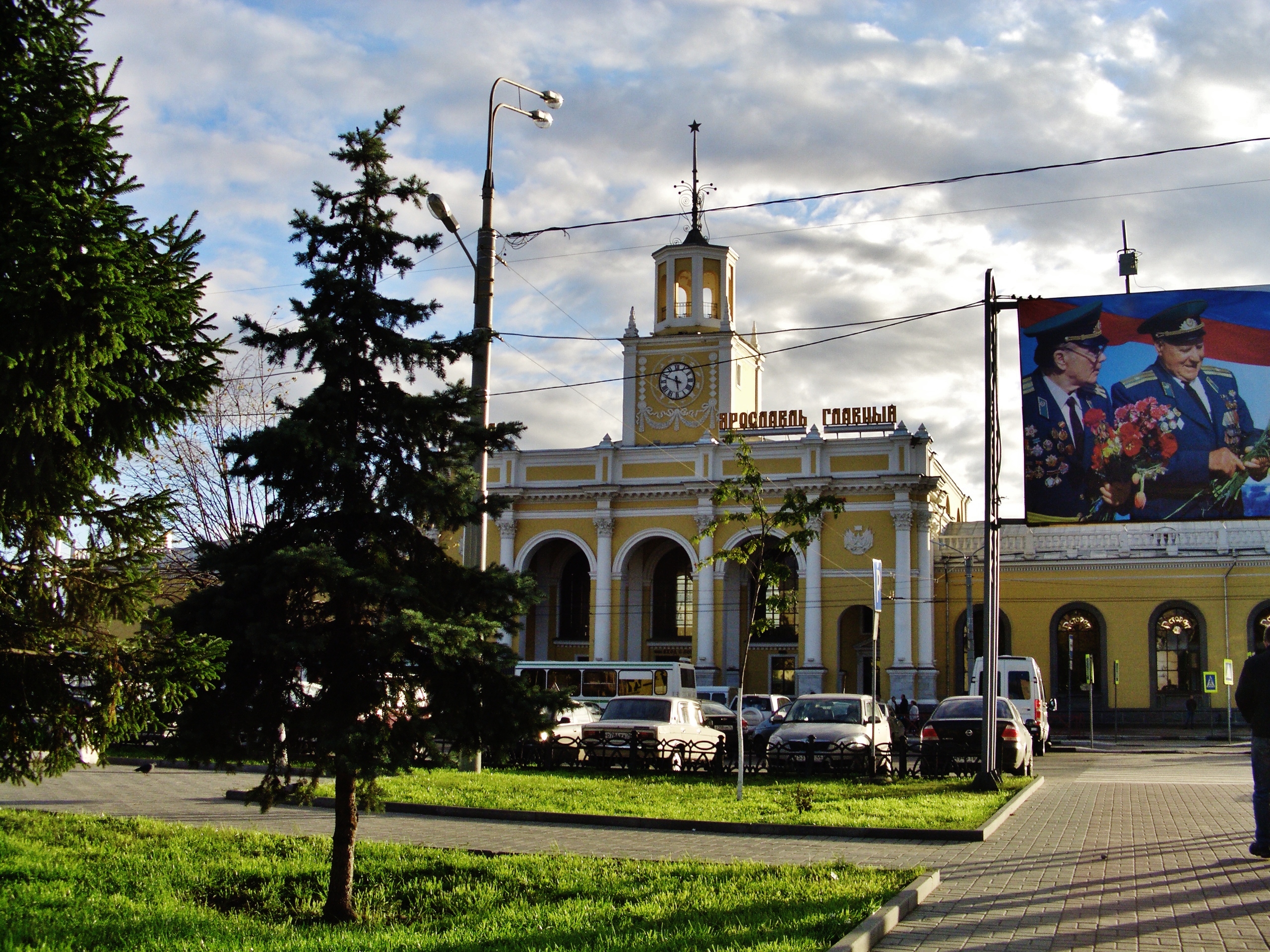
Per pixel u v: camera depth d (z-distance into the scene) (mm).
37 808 15344
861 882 10016
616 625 52656
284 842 12195
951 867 11500
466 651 9695
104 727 7961
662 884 10039
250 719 9578
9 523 7848
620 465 53938
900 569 49031
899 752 25438
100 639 8094
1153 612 49031
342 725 9531
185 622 9414
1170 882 10602
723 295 55938
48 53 7707
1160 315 20016
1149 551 49469
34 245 6875
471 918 8969
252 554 9805
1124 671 48938
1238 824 14961
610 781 19844
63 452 7918
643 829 14516
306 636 9336
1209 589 48562
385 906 9773
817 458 50781
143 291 7156
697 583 51625
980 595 51312
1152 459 19656
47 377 7219
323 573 9391
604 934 8094
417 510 10195
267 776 10016
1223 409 19500
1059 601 50219
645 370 55469
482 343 10789
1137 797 18781
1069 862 11773
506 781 19172
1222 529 48844
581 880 10305
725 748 24203
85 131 7379
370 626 9898
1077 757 33000
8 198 7125
